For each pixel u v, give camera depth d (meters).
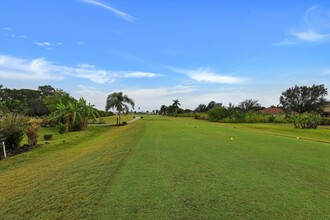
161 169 7.47
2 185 7.88
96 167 8.21
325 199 5.02
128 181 6.32
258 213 4.42
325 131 23.91
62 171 8.42
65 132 28.81
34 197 5.96
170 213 4.48
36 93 95.25
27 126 17.77
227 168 7.50
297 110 83.00
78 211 4.77
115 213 4.54
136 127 29.05
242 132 20.08
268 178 6.44
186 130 21.92
